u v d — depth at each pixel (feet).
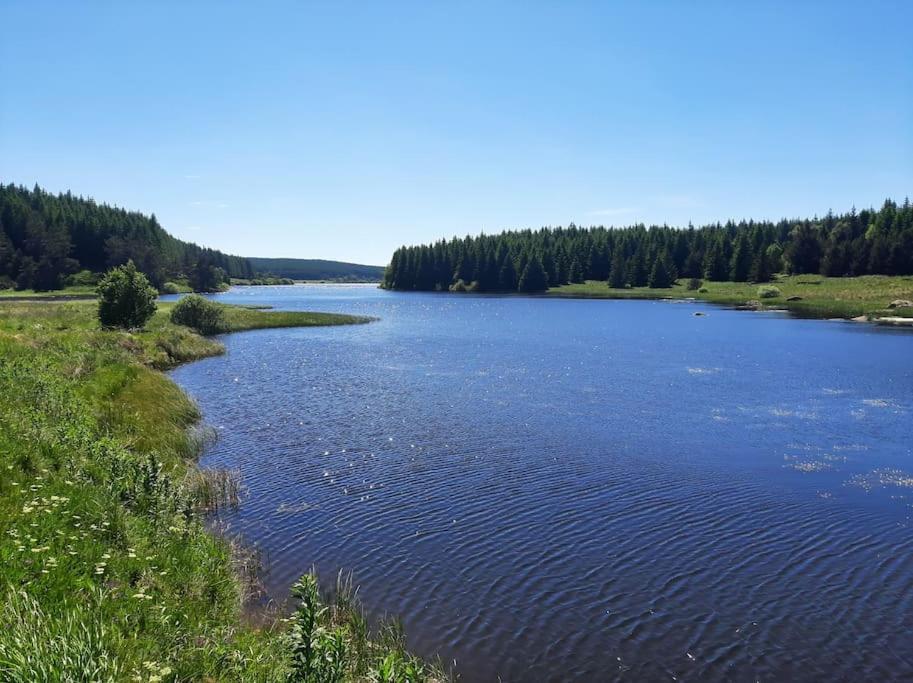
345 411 93.40
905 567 43.39
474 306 417.49
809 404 99.55
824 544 47.21
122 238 577.84
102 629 21.47
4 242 490.49
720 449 73.51
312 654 22.49
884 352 164.86
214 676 23.38
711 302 440.45
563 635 34.53
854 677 31.27
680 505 55.21
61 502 32.76
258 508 53.36
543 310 372.17
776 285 479.00
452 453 71.15
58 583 24.81
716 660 32.45
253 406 96.48
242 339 205.67
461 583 40.52
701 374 130.21
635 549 46.14
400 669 25.63
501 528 49.78
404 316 323.16
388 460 68.23
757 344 186.80
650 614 36.94
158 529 37.63
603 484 60.80
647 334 222.07
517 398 104.06
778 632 35.14
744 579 41.52
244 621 32.78
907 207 542.16
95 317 185.98
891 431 82.17
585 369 138.31
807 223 556.92
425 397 104.83
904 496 57.82
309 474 63.00
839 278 476.13
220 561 38.58
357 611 36.52
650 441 76.95
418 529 49.37
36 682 17.31
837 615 37.04
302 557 43.86
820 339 199.93
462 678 30.42
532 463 67.51
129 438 59.36
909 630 35.53
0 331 97.40
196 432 77.30
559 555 45.01
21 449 38.45
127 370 89.25
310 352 169.17
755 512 53.67
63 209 600.39
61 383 65.92
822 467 66.74
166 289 560.61
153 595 27.04
